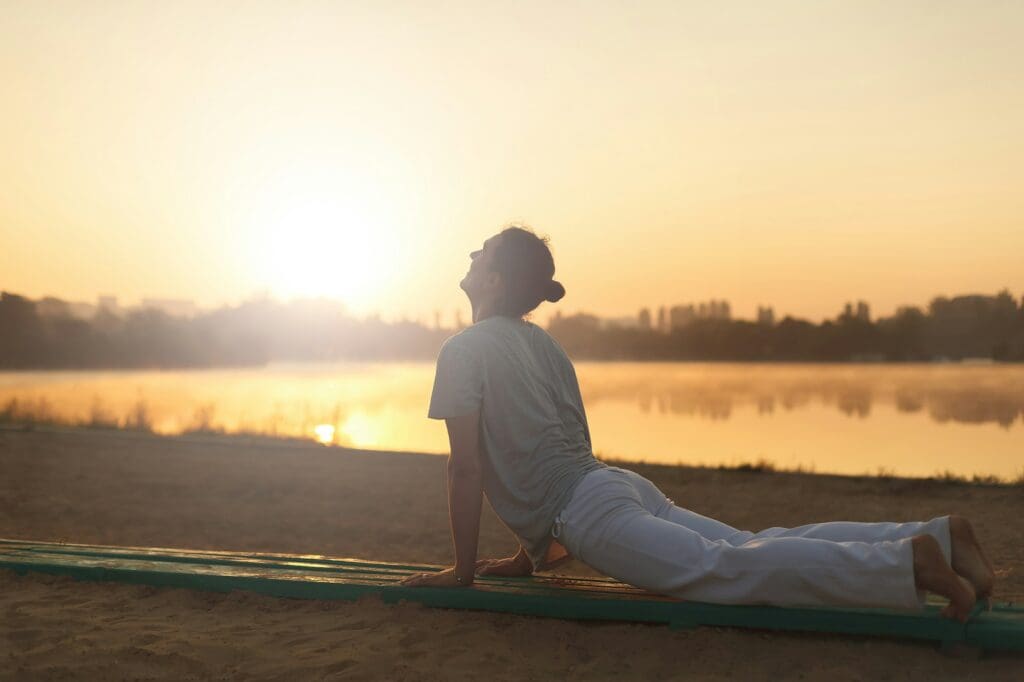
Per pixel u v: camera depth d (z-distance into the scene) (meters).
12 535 6.11
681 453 16.66
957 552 3.10
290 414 22.08
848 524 3.31
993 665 2.94
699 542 3.22
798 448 17.81
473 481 3.48
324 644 3.23
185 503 7.76
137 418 17.55
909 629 3.11
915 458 15.32
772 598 3.14
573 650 3.15
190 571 4.02
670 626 3.33
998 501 7.91
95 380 40.19
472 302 3.85
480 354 3.44
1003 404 30.59
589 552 3.34
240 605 3.75
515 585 3.70
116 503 7.63
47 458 10.62
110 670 2.97
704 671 2.94
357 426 20.41
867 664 2.95
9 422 16.06
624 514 3.29
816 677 2.84
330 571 4.02
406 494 8.42
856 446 18.08
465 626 3.40
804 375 58.84
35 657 3.08
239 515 7.21
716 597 3.19
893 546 3.03
